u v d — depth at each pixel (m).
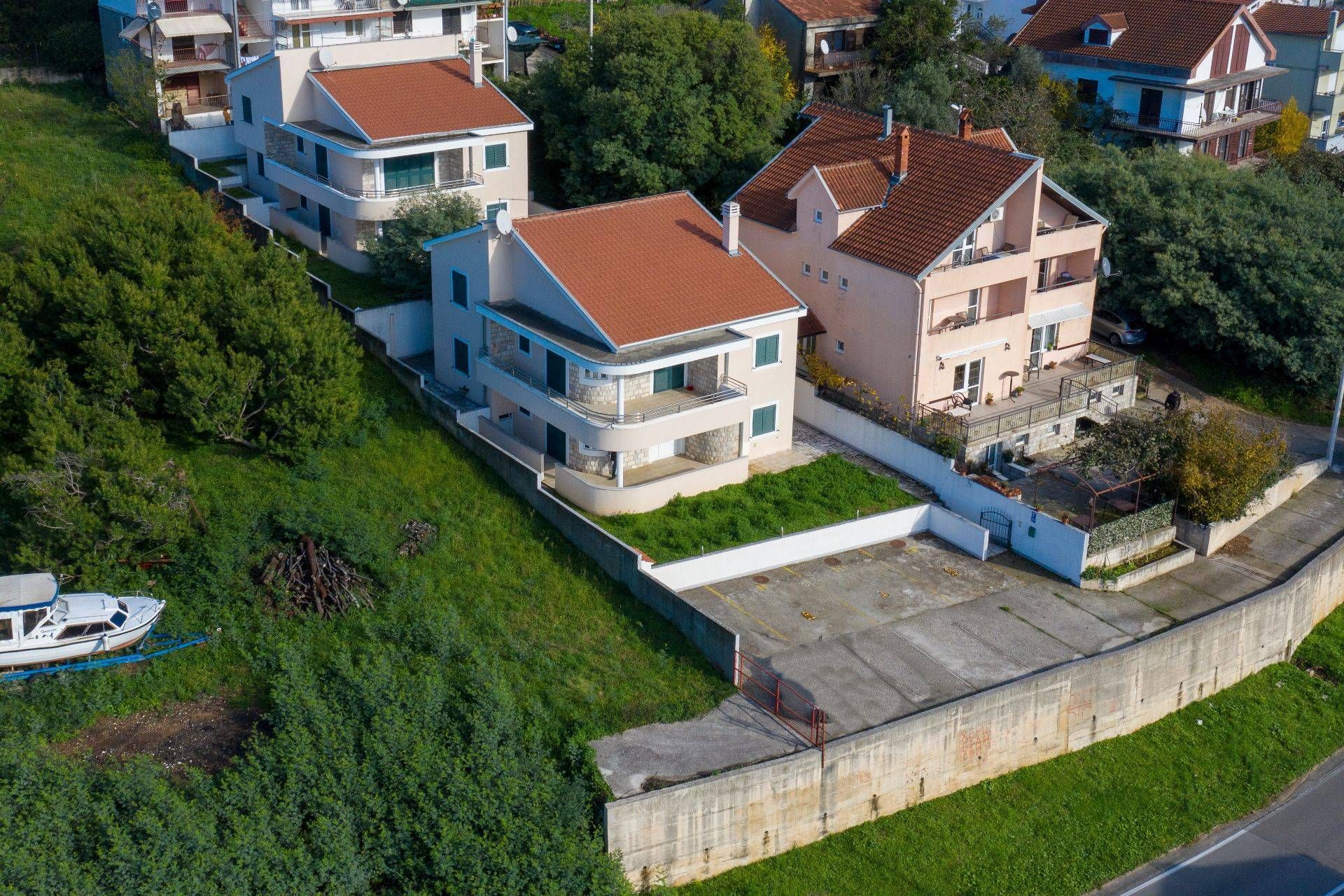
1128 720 42.62
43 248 48.38
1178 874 38.00
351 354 48.06
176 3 70.81
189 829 31.95
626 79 62.38
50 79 75.56
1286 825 40.12
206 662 38.97
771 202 57.66
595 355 44.84
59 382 43.50
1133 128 78.56
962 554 47.69
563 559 43.84
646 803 34.62
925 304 50.94
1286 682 46.34
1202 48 77.25
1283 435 55.59
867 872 36.75
